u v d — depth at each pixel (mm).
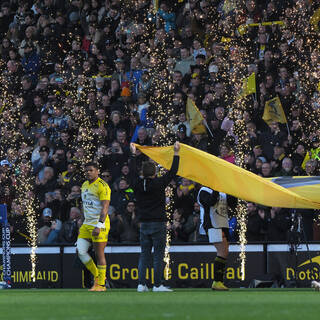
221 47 63000
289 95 57188
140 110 62719
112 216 50406
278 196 35938
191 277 45500
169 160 37875
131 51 69375
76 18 76062
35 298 28609
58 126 67062
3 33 82312
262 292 34375
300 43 59688
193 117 57812
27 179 64062
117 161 58406
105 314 18250
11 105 72625
